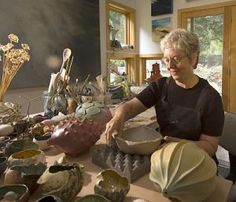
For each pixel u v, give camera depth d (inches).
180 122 45.1
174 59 42.4
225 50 121.0
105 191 22.9
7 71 51.3
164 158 24.4
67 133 34.3
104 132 42.5
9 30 77.1
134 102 50.8
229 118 48.3
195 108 43.5
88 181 28.3
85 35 106.7
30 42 83.4
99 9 114.7
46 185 22.9
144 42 141.6
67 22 97.3
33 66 84.9
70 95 59.4
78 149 34.9
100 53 116.7
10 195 20.8
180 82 46.0
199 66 129.8
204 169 23.5
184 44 41.4
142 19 140.8
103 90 73.5
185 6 128.2
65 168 24.8
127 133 38.4
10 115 45.4
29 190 23.5
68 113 54.2
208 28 124.9
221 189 27.1
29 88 84.9
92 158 33.8
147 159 31.7
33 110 86.1
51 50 91.3
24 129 41.9
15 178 23.9
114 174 25.7
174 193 22.5
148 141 32.4
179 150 24.8
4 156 31.3
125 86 82.9
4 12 75.4
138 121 52.9
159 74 104.6
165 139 35.2
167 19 133.0
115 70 118.6
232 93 121.6
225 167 65.7
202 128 42.6
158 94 50.9
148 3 137.7
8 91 78.2
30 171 25.2
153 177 24.7
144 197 25.2
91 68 111.0
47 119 49.1
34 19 84.3
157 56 136.6
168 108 47.6
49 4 89.4
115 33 128.8
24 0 80.7
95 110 43.8
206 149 38.1
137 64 144.0
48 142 35.8
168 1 131.6
